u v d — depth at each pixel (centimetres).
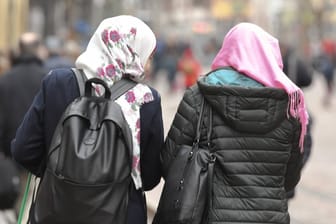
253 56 863
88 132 754
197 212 814
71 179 729
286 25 6488
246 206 823
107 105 772
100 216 736
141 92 820
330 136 3806
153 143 836
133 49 817
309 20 6444
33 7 6856
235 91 828
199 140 845
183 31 14375
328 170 2723
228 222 817
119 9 4628
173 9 15525
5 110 1530
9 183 1422
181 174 828
